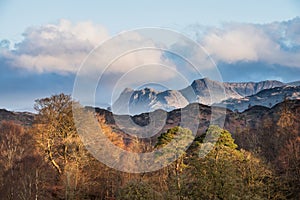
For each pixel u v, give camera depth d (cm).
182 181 5322
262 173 5838
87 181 6462
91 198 6419
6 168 6712
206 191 5100
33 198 6228
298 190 6191
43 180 6525
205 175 5200
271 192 5962
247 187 5497
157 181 5953
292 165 6750
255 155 6347
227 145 5959
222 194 5050
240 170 5825
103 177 6525
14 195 6309
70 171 6375
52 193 6444
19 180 6519
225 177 5094
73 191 6191
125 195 5394
